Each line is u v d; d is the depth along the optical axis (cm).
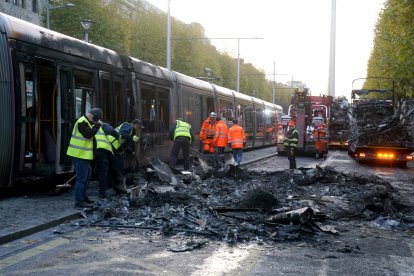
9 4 3888
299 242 658
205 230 701
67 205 853
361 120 2430
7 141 859
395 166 2184
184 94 1788
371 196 947
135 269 527
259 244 643
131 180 1130
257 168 1842
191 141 1450
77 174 835
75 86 1040
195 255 586
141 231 704
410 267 554
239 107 2673
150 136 1438
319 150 2436
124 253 589
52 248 607
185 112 1795
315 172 1279
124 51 3669
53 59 968
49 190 1040
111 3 3716
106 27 3428
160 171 1116
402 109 2673
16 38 878
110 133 931
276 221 748
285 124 2616
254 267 541
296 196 1005
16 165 884
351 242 669
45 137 1027
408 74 1958
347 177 1303
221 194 1023
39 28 959
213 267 538
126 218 775
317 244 650
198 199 942
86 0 3391
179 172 1276
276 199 898
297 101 2500
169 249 609
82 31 3350
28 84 914
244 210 845
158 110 1527
